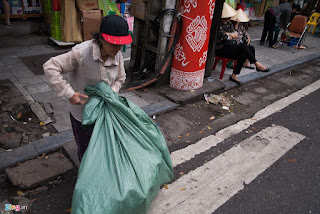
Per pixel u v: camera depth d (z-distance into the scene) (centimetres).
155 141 228
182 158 316
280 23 898
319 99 526
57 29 613
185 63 441
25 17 644
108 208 173
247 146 352
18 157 278
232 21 553
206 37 437
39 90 419
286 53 826
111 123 201
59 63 185
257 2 1205
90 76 198
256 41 943
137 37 504
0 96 387
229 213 247
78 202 175
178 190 267
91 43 188
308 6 1200
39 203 240
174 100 438
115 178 182
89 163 187
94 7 611
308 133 399
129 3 740
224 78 566
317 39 1086
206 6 407
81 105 212
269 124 415
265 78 618
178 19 414
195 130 380
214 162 315
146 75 495
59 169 275
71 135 321
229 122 409
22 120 344
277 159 332
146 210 201
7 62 514
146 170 200
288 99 512
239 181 288
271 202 265
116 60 205
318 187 291
